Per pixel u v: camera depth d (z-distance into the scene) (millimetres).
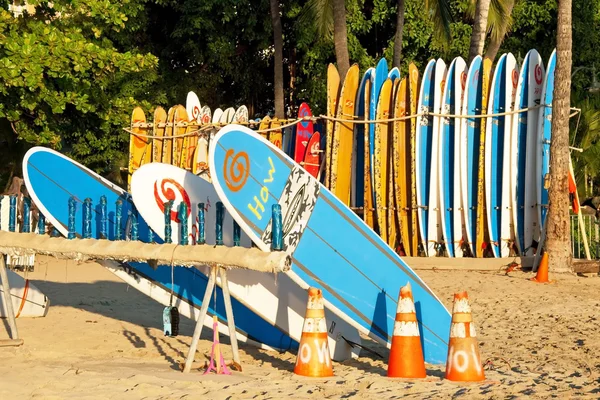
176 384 9992
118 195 13539
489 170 24609
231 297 13203
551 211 23234
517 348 12875
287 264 10016
